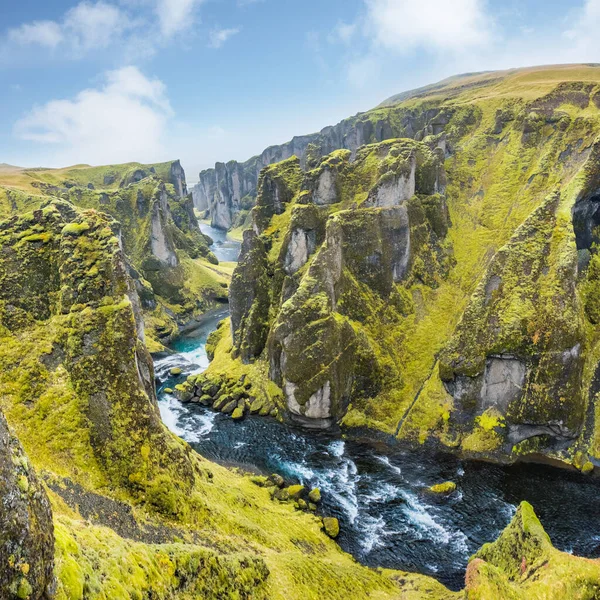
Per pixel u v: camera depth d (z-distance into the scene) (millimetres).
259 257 99125
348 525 54312
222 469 61062
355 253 86625
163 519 35562
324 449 71062
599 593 31438
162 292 152000
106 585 20203
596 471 62875
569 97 112438
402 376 80562
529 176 98625
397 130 195000
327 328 75562
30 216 45406
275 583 33938
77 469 35000
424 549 50531
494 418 69375
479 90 166250
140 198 168375
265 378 87875
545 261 71000
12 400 37281
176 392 91938
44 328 41500
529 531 38406
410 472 64500
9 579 14109
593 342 70688
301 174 110750
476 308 73188
